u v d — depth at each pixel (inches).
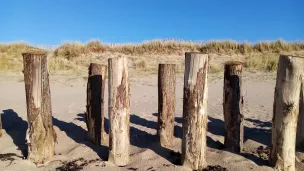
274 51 766.5
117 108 201.6
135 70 660.1
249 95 440.8
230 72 221.5
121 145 203.2
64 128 275.9
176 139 247.1
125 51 791.1
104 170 196.7
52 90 490.3
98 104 233.8
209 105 381.7
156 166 199.9
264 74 588.4
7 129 272.8
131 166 201.6
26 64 204.5
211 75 592.4
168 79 231.3
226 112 224.5
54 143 225.3
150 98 433.7
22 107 367.6
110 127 204.4
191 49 805.9
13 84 527.8
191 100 194.7
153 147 228.2
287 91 190.7
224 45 801.6
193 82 193.6
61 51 757.9
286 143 194.1
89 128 237.0
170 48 802.8
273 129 198.5
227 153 217.2
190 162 197.5
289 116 192.2
